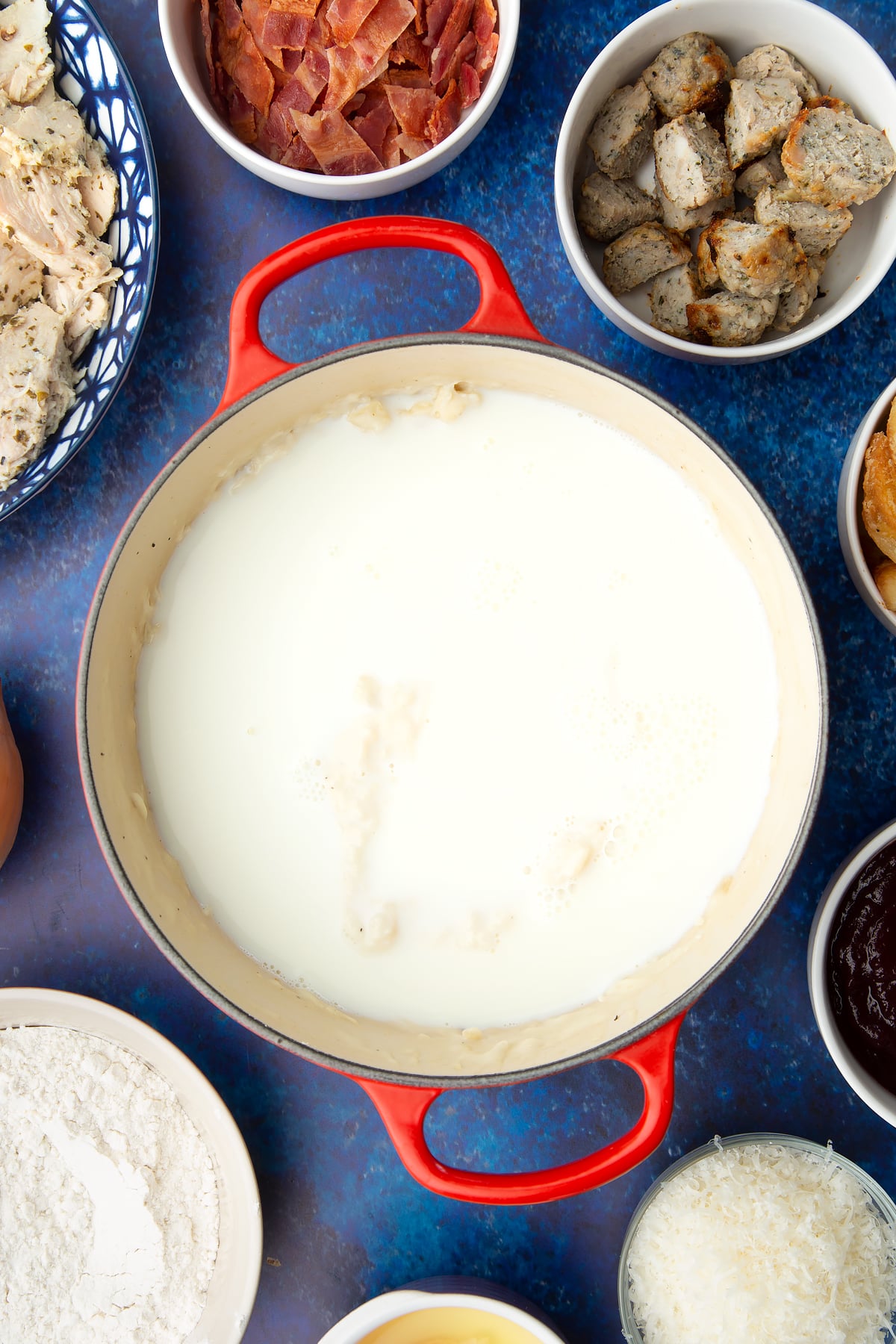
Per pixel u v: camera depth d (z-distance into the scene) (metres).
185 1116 0.78
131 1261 0.78
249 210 0.79
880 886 0.74
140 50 0.79
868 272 0.74
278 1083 0.79
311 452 0.74
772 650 0.74
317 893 0.73
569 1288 0.78
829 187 0.72
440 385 0.73
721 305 0.73
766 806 0.73
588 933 0.73
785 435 0.78
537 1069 0.68
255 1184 0.75
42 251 0.75
